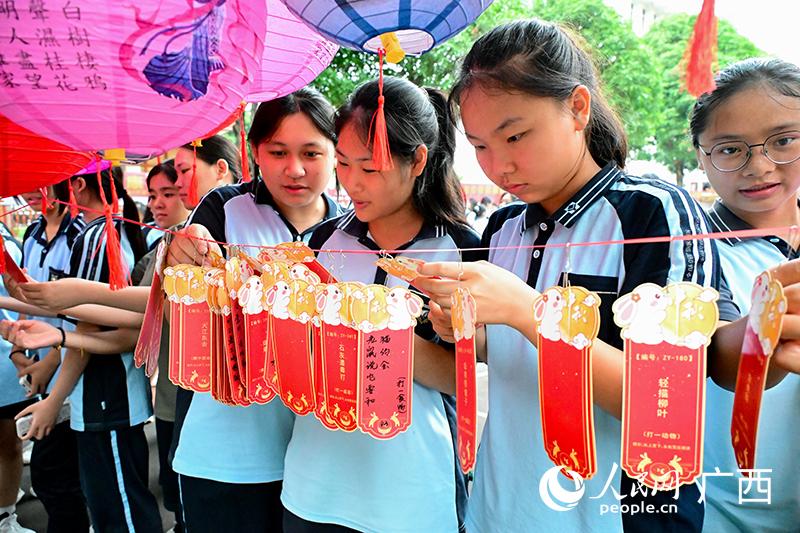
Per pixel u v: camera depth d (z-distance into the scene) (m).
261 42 0.78
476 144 0.86
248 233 1.45
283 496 1.15
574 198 0.89
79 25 0.60
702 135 1.14
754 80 1.04
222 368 1.06
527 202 0.90
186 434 1.35
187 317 1.08
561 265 0.89
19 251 2.45
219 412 1.32
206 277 1.06
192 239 1.14
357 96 1.04
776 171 1.04
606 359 0.75
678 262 0.78
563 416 0.68
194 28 0.65
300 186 1.37
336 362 0.88
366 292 0.83
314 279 0.95
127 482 1.79
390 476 1.04
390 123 0.99
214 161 2.11
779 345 0.61
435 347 1.07
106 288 1.32
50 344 1.59
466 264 0.77
